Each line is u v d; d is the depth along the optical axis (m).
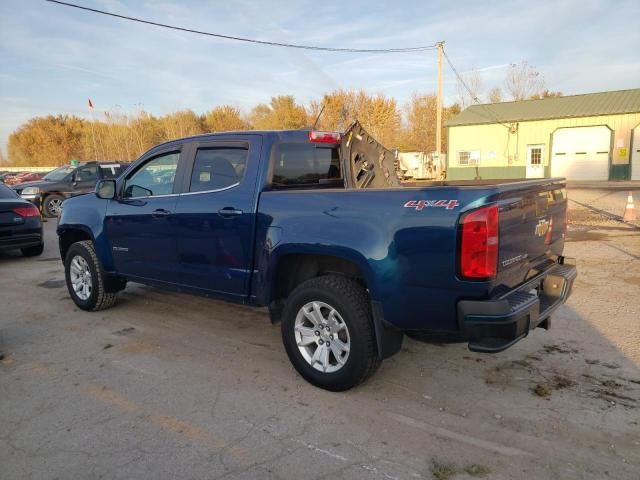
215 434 3.26
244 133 4.37
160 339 5.04
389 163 5.60
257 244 4.11
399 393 3.77
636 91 30.53
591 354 4.35
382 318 3.41
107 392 3.89
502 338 3.08
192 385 3.99
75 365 4.43
